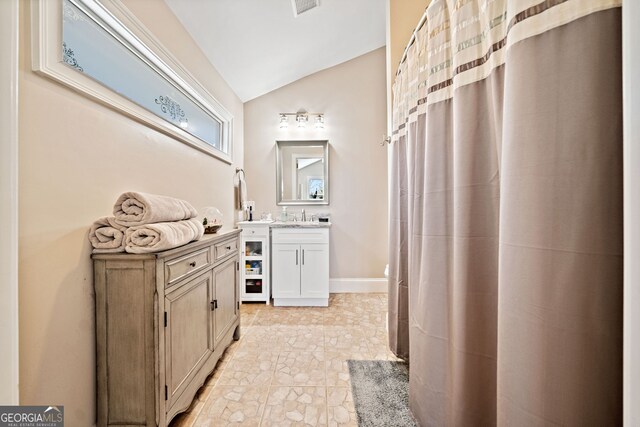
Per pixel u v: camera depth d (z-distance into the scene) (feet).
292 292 8.83
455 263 3.01
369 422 3.86
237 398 4.37
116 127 3.85
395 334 5.52
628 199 1.37
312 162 10.27
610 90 1.73
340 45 9.12
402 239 5.31
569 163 1.86
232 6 5.96
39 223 2.76
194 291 4.25
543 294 1.95
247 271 9.20
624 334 1.39
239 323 6.51
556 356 1.88
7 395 2.40
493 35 2.64
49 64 2.81
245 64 8.12
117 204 3.49
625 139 1.39
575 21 1.85
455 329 3.01
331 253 10.31
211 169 7.34
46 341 2.82
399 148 5.39
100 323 3.34
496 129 2.62
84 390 3.22
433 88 3.55
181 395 3.79
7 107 2.43
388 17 6.79
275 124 10.27
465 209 2.93
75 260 3.16
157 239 3.31
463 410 2.91
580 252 1.81
